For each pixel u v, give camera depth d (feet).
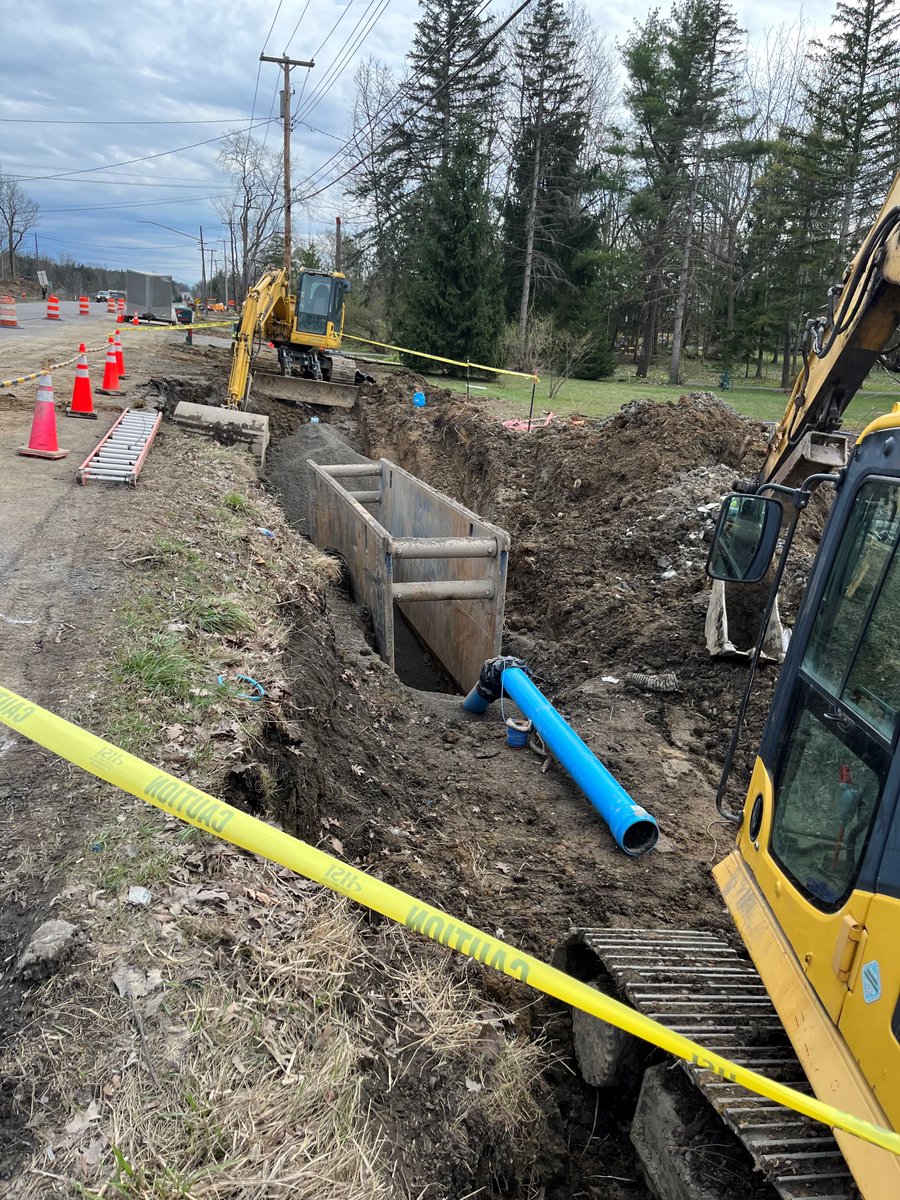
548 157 149.28
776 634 28.37
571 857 20.45
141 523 28.81
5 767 15.02
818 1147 9.61
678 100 142.51
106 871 12.59
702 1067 10.94
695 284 149.07
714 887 19.61
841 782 9.71
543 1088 13.65
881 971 8.06
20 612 20.95
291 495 53.31
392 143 162.50
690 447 43.65
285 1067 10.46
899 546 9.18
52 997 10.57
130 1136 9.13
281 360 80.64
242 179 226.58
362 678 28.40
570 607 35.37
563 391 104.12
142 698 17.42
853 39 131.95
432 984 13.61
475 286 120.88
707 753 25.30
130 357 77.61
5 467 34.55
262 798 16.19
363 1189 9.49
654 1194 11.89
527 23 146.20
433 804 22.41
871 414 53.98
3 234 292.61
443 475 59.82
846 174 133.69
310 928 12.89
